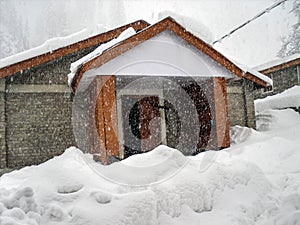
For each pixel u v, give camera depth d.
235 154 8.24
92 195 4.40
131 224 4.00
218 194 5.16
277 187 5.93
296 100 14.59
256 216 4.95
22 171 7.10
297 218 4.43
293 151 7.95
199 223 4.52
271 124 12.92
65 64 10.48
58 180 4.93
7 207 4.28
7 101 9.75
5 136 9.59
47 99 10.19
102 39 10.87
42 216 4.16
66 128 10.26
